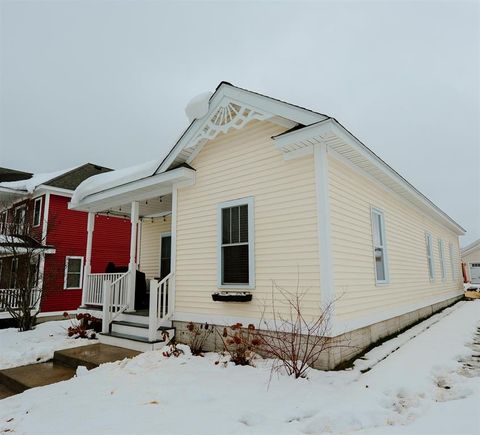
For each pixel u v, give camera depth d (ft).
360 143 17.33
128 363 16.67
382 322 20.92
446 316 33.78
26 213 43.96
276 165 18.07
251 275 17.98
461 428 8.05
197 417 10.22
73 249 49.90
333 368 14.67
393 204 26.21
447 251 48.19
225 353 18.08
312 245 15.96
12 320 37.86
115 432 9.32
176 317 21.35
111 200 28.25
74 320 36.52
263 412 10.44
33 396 13.37
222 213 20.30
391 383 12.71
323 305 15.12
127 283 25.39
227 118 20.16
